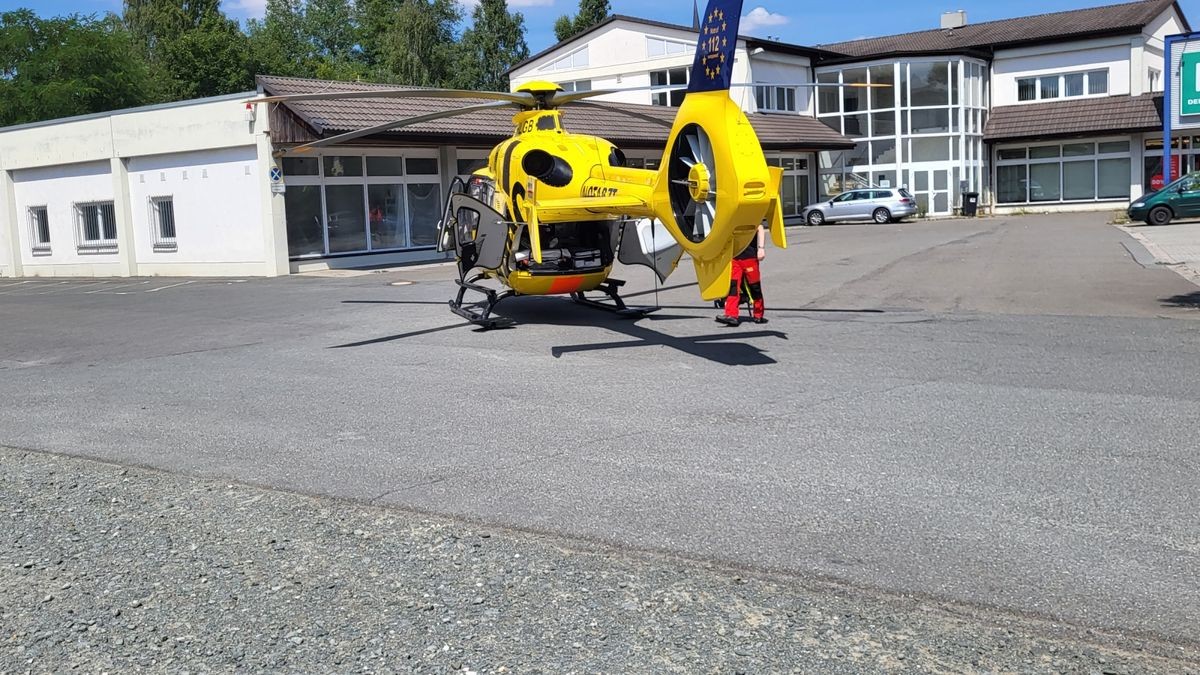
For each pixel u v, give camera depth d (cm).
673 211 885
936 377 851
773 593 423
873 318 1215
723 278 823
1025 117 4038
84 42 4738
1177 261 1689
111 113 2603
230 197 2386
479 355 1048
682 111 855
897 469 591
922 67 3928
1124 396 757
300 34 7694
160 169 2541
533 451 658
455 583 445
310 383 928
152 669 374
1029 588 420
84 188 2750
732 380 867
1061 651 366
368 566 468
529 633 394
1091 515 502
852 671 355
